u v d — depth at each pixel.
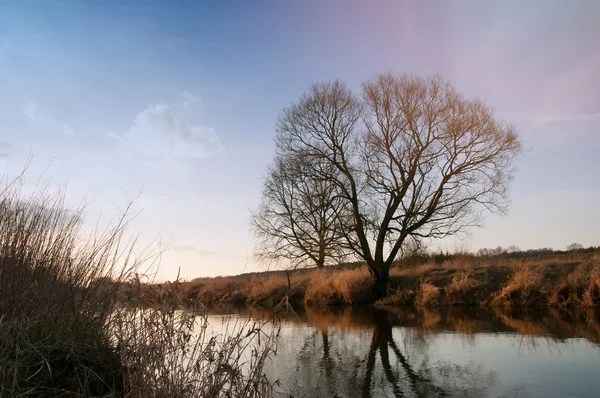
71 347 5.02
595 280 15.13
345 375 8.42
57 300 5.49
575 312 14.47
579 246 27.66
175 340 5.01
